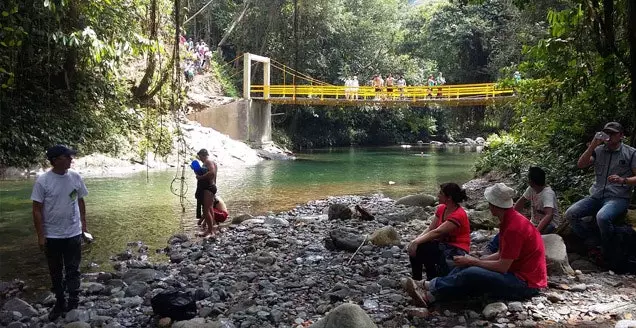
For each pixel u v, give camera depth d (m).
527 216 8.23
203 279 5.97
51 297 5.46
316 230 8.54
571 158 9.66
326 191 14.04
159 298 4.73
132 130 19.53
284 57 31.53
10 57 15.06
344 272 6.02
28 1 14.63
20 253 7.41
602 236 5.36
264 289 5.49
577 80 8.70
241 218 9.64
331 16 31.39
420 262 5.18
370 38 35.25
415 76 36.62
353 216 9.66
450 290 4.62
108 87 19.64
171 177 16.20
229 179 16.53
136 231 8.83
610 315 4.28
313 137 35.72
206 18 34.00
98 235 8.55
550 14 8.19
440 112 42.81
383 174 18.34
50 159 4.80
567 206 8.00
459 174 18.36
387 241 7.07
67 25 15.89
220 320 4.53
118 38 16.06
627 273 5.37
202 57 28.02
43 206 4.80
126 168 17.86
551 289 4.90
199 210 8.66
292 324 4.50
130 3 16.59
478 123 42.16
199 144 21.23
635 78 7.62
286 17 30.72
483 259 4.82
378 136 40.22
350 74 34.00
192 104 24.28
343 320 3.80
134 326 4.63
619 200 5.47
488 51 35.16
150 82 20.56
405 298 4.92
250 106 26.23
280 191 13.95
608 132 5.47
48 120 16.97
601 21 7.86
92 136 18.03
